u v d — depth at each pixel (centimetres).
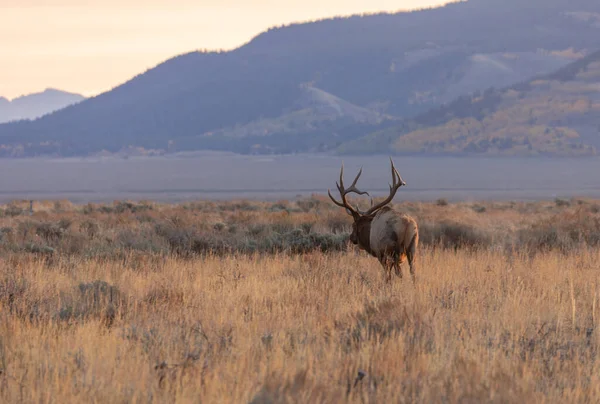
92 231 8575
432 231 8062
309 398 2311
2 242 7388
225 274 5144
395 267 4931
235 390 2430
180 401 2341
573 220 9050
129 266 5778
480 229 8188
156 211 13275
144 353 2955
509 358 2884
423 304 3675
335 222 8825
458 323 3406
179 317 3681
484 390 2414
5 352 2955
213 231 8275
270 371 2659
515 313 3622
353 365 2692
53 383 2533
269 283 4650
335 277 4903
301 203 15800
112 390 2486
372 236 5056
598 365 2805
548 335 3294
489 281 4644
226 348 3050
